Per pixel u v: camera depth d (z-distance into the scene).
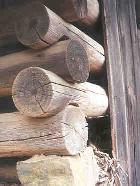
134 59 3.72
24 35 2.55
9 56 2.70
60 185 2.30
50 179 2.32
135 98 3.63
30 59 2.61
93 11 3.16
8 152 2.50
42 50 2.57
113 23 3.42
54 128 2.33
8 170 2.95
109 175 2.97
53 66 2.50
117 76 3.35
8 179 2.94
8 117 2.48
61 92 2.37
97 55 3.15
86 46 2.98
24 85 2.33
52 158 2.33
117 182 3.03
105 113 3.24
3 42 2.92
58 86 2.35
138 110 3.66
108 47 3.27
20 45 2.77
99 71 3.30
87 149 2.61
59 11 2.78
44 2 2.81
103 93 3.16
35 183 2.34
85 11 2.90
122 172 3.16
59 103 2.36
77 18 2.81
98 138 3.29
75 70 2.52
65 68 2.46
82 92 2.72
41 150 2.39
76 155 2.44
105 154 3.04
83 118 2.49
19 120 2.44
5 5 3.09
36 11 2.53
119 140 3.21
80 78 2.57
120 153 3.19
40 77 2.30
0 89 2.73
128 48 3.64
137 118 3.62
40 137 2.37
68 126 2.35
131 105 3.55
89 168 2.54
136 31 3.82
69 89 2.50
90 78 3.38
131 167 3.34
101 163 2.97
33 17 2.54
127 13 3.73
